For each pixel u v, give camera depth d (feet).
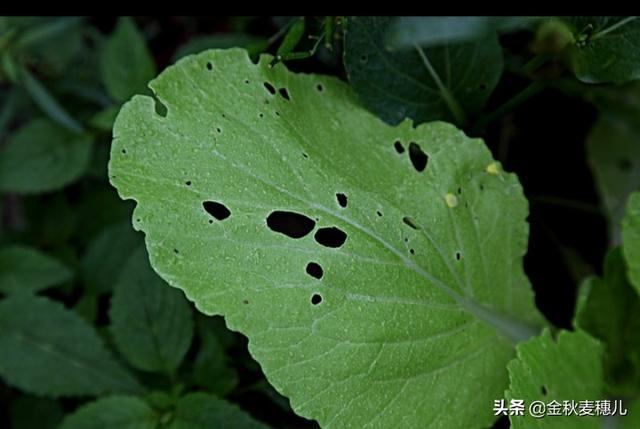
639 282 2.50
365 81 2.44
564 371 2.44
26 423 2.72
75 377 2.62
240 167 2.29
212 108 2.31
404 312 2.34
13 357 2.62
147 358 2.60
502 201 2.48
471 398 2.42
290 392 2.26
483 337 2.45
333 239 2.42
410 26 2.23
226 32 3.03
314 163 2.34
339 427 2.28
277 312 2.25
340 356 2.29
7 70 2.85
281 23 2.76
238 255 2.25
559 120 2.84
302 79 2.41
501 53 2.48
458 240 2.43
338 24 2.41
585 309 2.61
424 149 2.45
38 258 2.74
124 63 2.83
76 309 2.75
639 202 2.52
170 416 2.56
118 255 2.79
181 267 2.23
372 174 2.39
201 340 2.66
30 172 2.85
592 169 2.84
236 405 2.53
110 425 2.56
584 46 2.39
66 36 2.97
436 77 2.48
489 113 2.64
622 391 2.60
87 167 2.89
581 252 2.89
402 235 2.37
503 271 2.51
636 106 2.75
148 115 2.27
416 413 2.35
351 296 2.30
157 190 2.25
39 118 2.89
